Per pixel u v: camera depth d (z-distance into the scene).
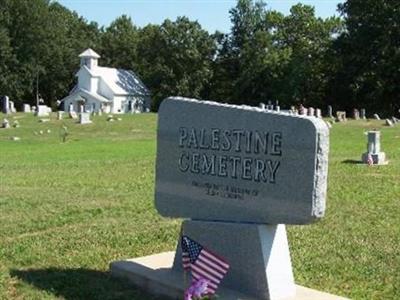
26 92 94.56
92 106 93.25
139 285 8.52
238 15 97.00
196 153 8.63
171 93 98.06
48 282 8.61
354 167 22.34
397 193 16.41
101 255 10.09
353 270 9.30
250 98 92.25
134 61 106.19
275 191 7.68
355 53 78.81
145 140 36.91
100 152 29.45
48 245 10.62
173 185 8.96
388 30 76.44
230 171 8.20
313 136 7.29
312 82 85.06
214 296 7.62
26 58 91.75
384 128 45.06
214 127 8.38
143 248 10.56
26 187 17.47
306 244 10.85
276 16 95.56
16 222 12.43
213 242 8.26
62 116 56.00
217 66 98.38
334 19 93.94
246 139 7.99
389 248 10.55
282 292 7.76
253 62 91.69
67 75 100.00
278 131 7.63
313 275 9.08
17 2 89.94
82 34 109.12
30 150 30.88
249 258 7.84
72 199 15.24
